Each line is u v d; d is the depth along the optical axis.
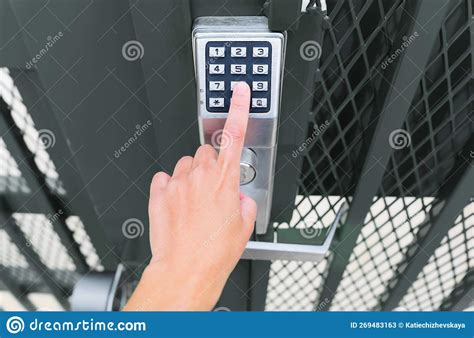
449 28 0.55
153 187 0.53
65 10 0.53
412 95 0.59
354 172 0.73
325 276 0.92
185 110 0.60
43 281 0.97
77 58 0.57
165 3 0.49
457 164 0.71
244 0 0.50
